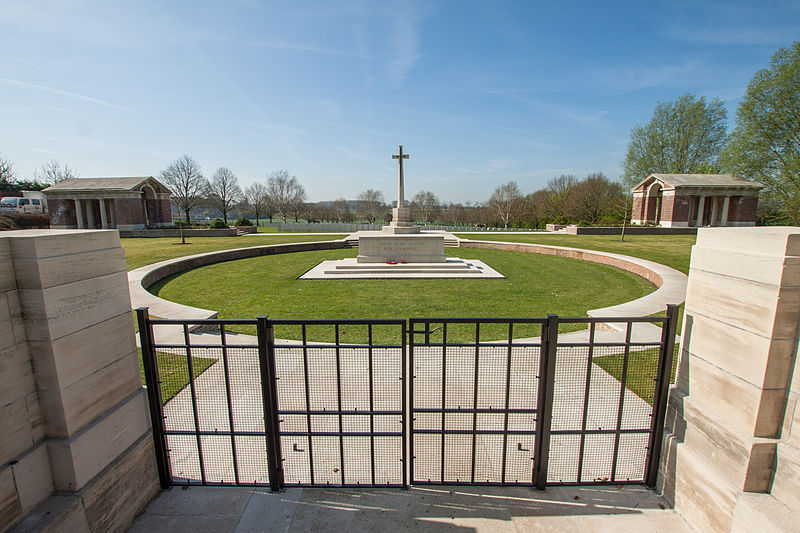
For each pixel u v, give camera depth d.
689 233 31.94
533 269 16.34
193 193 49.50
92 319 2.49
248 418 4.20
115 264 2.71
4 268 2.06
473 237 29.72
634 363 5.56
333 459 3.54
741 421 2.46
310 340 7.15
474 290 12.38
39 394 2.25
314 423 4.09
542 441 3.04
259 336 2.88
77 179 39.81
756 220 36.84
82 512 2.34
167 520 2.85
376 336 7.39
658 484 3.14
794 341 2.25
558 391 4.78
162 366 5.56
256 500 3.04
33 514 2.17
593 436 3.88
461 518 2.83
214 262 18.45
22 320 2.15
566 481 3.23
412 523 2.79
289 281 13.97
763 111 26.75
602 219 37.72
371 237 16.84
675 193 34.72
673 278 12.24
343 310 9.91
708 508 2.62
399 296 11.52
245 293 11.95
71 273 2.31
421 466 3.42
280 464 3.13
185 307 9.01
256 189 64.31
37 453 2.22
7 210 40.00
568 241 26.22
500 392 4.73
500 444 3.76
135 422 2.89
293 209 70.94
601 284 13.26
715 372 2.66
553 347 2.90
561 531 2.72
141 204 38.06
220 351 6.14
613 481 3.22
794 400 2.26
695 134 39.97
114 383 2.70
